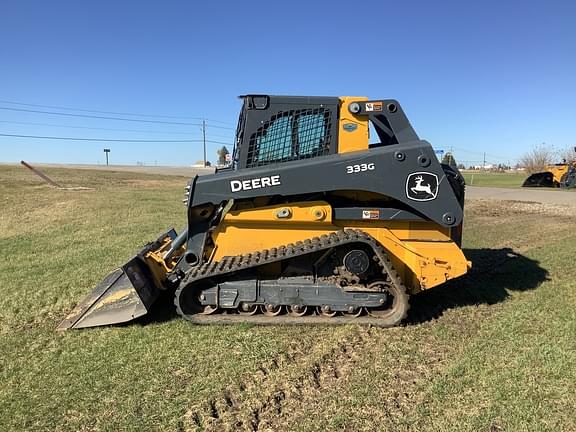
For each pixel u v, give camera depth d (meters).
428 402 3.78
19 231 12.07
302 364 4.44
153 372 4.29
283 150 5.56
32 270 7.96
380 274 5.53
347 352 4.72
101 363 4.48
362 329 5.24
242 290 5.34
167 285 5.87
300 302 5.35
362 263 5.27
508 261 8.73
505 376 4.13
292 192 5.25
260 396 3.89
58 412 3.69
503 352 4.62
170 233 6.67
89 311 5.36
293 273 5.47
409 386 4.05
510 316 5.62
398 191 5.30
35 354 4.72
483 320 5.57
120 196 19.83
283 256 5.14
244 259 5.34
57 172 33.69
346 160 5.25
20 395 3.94
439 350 4.75
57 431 3.46
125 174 37.16
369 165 5.26
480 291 6.69
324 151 5.55
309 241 5.40
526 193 27.06
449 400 3.79
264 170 5.27
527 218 15.60
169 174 41.25
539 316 5.63
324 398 3.87
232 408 3.73
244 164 5.58
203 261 5.56
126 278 5.37
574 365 4.31
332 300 5.33
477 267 8.28
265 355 4.61
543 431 3.37
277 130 5.55
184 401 3.81
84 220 13.59
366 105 5.52
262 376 4.21
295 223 5.51
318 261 5.44
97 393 3.95
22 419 3.60
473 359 4.48
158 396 3.89
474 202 21.30
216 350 4.71
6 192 19.41
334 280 5.39
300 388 4.03
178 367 4.38
